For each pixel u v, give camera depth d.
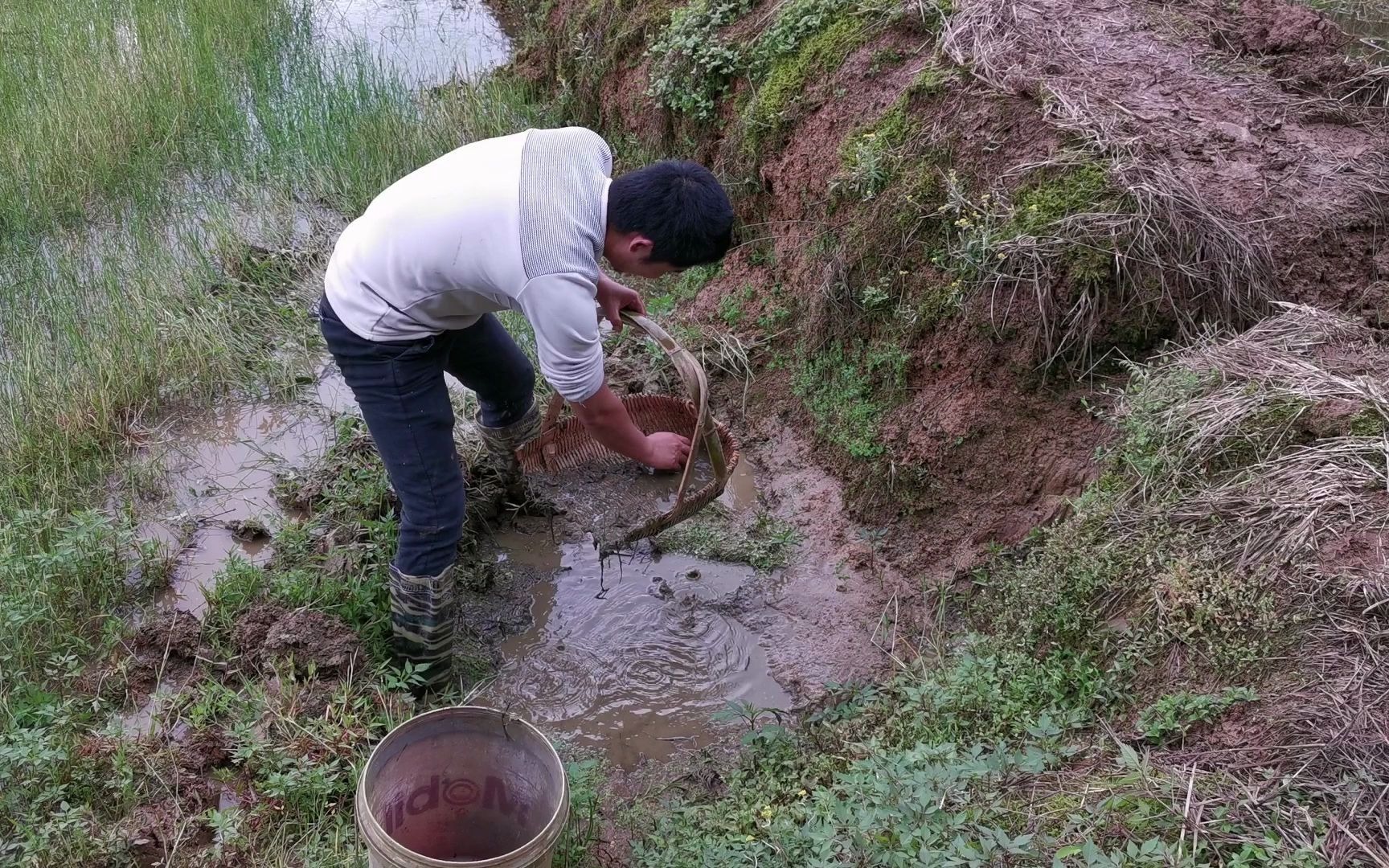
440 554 3.41
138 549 4.05
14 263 5.61
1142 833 2.56
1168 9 5.20
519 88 7.70
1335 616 2.83
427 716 2.61
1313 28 4.97
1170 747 2.83
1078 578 3.30
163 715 3.31
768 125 5.34
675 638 3.92
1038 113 4.34
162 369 5.04
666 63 6.09
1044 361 3.97
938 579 4.00
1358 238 4.07
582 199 2.84
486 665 3.81
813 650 3.85
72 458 4.56
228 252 5.83
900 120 4.68
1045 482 3.91
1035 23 4.92
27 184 6.24
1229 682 2.88
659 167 2.90
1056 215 4.02
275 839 2.97
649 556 4.25
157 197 6.35
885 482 4.32
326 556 4.02
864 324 4.62
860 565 4.16
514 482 4.31
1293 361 3.58
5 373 4.91
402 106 7.18
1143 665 3.05
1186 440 3.45
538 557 4.25
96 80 7.16
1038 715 3.08
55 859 2.83
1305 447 3.28
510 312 5.38
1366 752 2.54
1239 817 2.53
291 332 5.46
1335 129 4.53
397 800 2.67
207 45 7.83
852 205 4.76
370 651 3.71
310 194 6.57
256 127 7.14
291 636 3.58
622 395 4.93
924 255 4.40
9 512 4.16
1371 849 2.35
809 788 3.14
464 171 2.92
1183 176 4.11
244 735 3.18
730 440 3.96
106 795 3.10
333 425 4.90
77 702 3.38
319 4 9.41
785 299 5.16
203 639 3.70
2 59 7.46
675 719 3.62
